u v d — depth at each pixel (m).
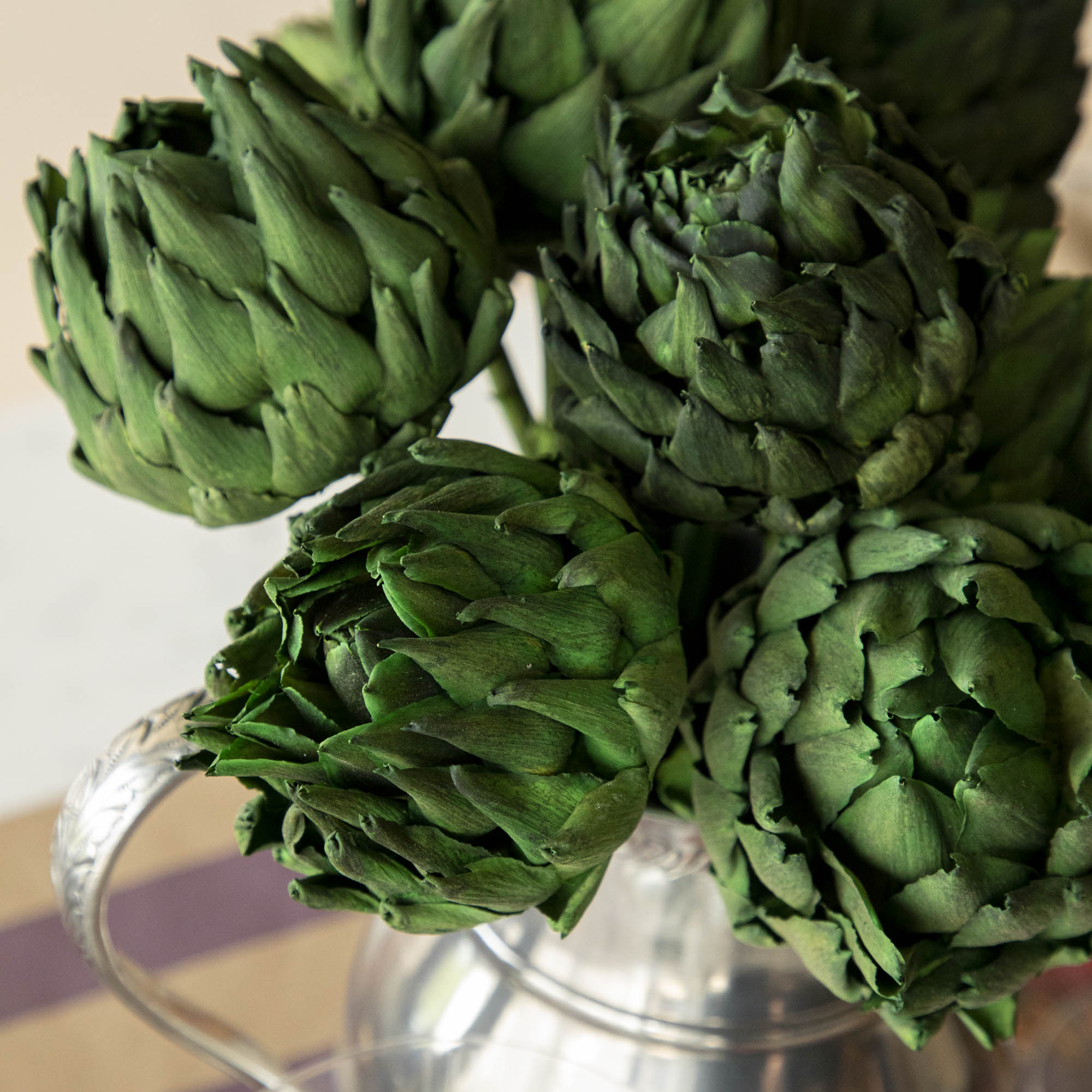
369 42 0.44
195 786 0.73
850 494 0.40
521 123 0.44
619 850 0.43
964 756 0.38
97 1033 0.64
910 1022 0.40
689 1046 0.45
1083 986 0.57
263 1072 0.51
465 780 0.36
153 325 0.40
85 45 0.88
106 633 0.83
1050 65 0.51
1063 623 0.39
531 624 0.37
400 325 0.40
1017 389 0.43
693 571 0.42
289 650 0.38
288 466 0.41
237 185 0.41
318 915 0.68
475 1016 0.48
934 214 0.40
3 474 0.89
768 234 0.39
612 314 0.40
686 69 0.44
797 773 0.39
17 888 0.70
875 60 0.48
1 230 0.92
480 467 0.39
